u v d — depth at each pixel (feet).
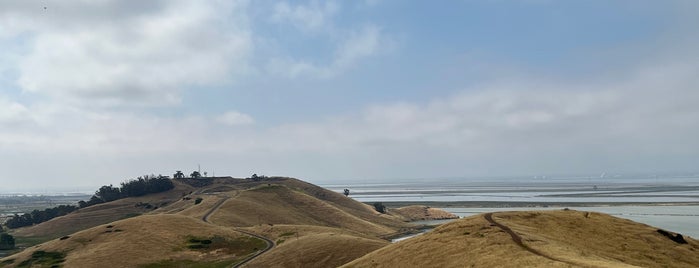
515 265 136.98
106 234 413.59
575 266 128.98
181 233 422.41
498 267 138.82
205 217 557.74
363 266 182.19
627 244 182.39
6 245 574.56
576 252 153.58
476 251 157.89
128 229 422.82
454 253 162.09
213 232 435.53
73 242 399.65
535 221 200.23
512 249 152.35
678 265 167.94
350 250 311.27
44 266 343.26
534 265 133.59
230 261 352.28
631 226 205.05
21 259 368.48
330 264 294.87
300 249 333.83
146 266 339.57
